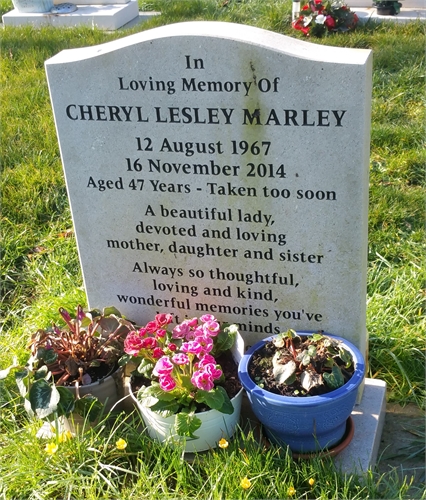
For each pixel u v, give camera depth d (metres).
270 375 1.21
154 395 1.21
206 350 1.23
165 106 1.24
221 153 1.25
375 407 1.33
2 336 1.60
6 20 4.15
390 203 2.00
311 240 1.28
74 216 1.41
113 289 1.48
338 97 1.14
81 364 1.32
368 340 1.51
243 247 1.33
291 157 1.22
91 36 3.69
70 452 1.24
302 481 1.18
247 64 1.17
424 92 2.71
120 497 1.16
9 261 1.91
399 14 3.80
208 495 1.15
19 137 2.54
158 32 1.22
